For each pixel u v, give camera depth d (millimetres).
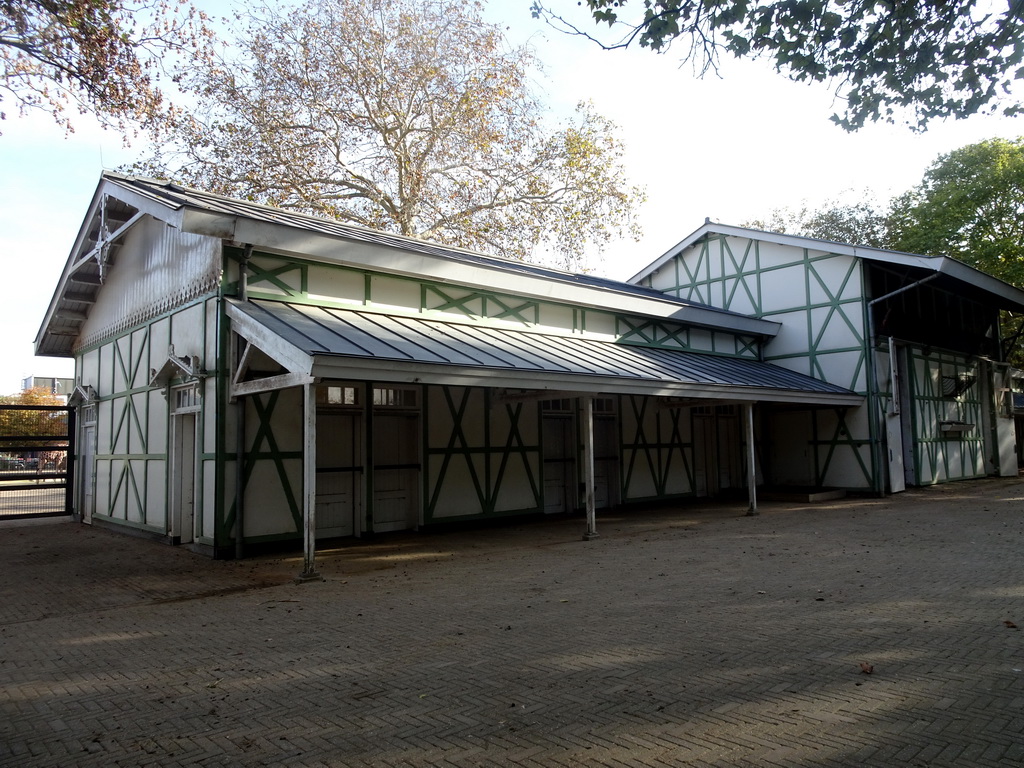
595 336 13156
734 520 12148
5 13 11305
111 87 12859
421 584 7219
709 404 13812
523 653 4789
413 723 3650
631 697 3938
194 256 9672
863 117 6738
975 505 13539
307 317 8758
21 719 3883
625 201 22891
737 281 18141
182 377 9922
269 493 9219
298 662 4719
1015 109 6562
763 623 5438
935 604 5898
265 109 20047
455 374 8422
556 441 13344
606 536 10508
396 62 20906
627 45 6203
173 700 4090
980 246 22453
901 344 16906
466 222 22375
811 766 3068
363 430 10516
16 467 16312
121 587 7449
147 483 11000
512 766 3145
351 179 22156
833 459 16422
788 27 6207
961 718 3527
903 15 6094
